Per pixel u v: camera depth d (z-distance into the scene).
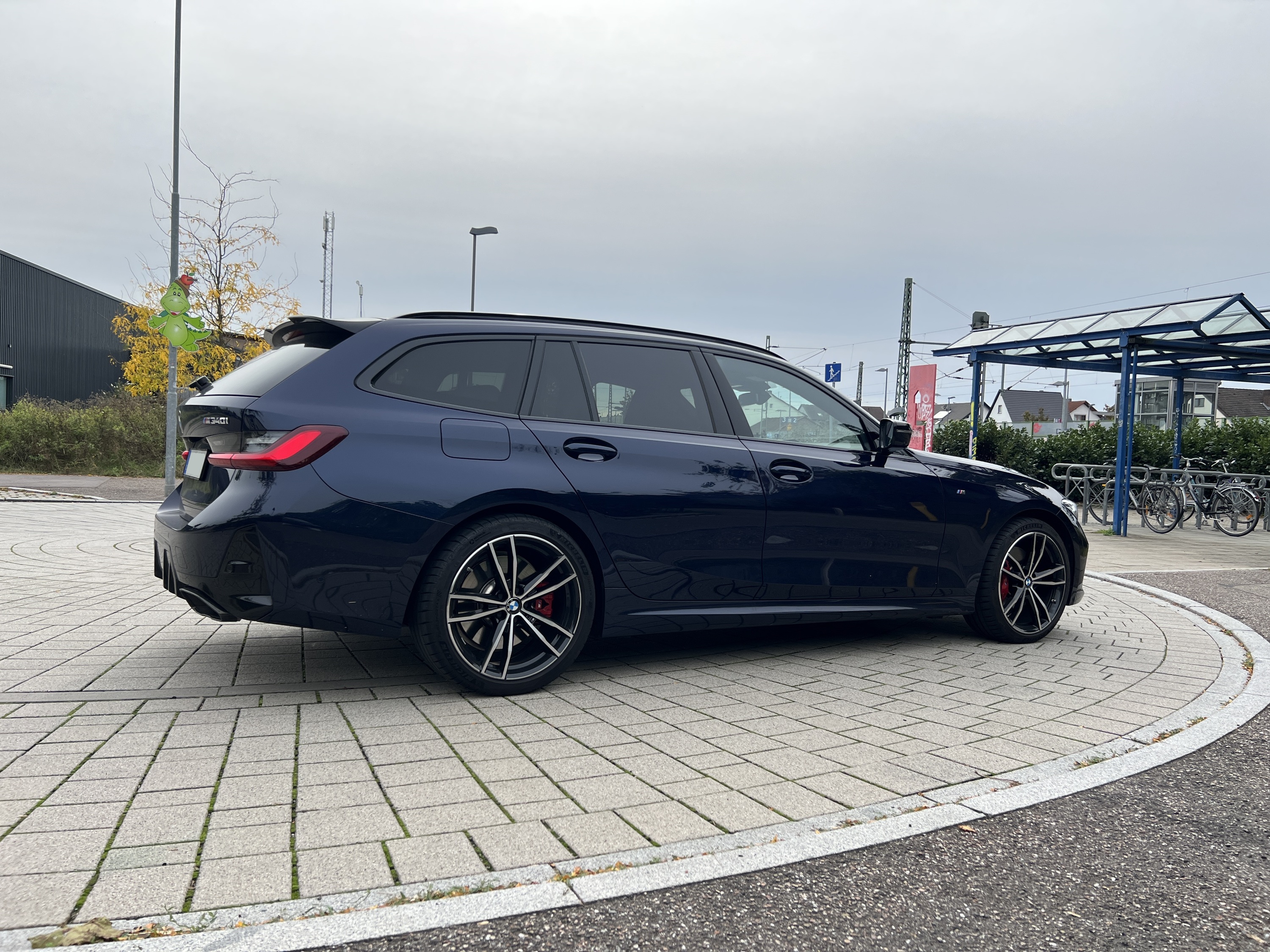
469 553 3.39
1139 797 2.62
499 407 3.62
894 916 1.89
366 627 3.28
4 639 4.22
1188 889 2.05
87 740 2.83
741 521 3.99
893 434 4.45
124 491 15.14
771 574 4.08
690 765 2.79
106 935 1.68
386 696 3.47
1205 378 15.09
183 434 3.69
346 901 1.85
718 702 3.55
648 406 3.98
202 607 3.31
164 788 2.46
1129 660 4.51
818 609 4.24
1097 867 2.15
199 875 1.95
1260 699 3.74
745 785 2.62
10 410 20.56
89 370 32.00
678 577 3.85
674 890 1.97
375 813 2.34
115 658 3.93
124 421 20.28
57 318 29.44
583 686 3.76
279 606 3.15
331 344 3.54
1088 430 19.23
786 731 3.18
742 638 4.87
